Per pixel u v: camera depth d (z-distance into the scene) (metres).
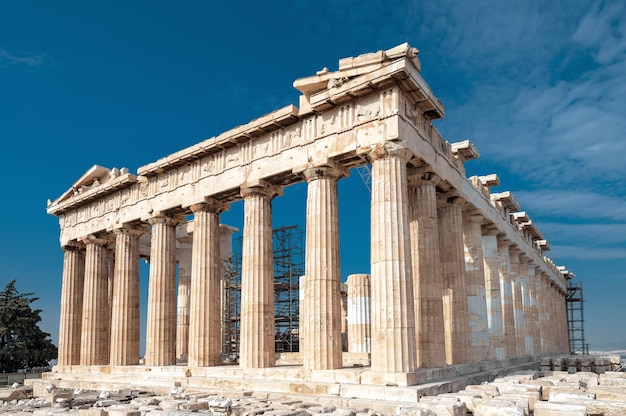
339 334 25.28
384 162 24.25
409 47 24.06
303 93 27.47
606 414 16.77
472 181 36.00
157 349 33.31
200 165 32.97
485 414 16.00
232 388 26.23
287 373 25.33
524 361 40.50
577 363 38.59
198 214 32.47
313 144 26.92
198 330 30.91
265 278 28.95
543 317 56.25
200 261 31.77
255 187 29.55
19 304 57.03
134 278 37.88
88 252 41.72
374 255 23.75
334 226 26.28
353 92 25.11
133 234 38.31
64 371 40.84
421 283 26.62
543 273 57.78
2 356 53.62
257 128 29.00
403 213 23.73
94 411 17.73
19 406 23.48
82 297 44.38
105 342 41.09
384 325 22.69
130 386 30.22
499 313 37.59
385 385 21.55
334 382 23.05
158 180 35.66
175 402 19.03
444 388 22.00
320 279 25.30
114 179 38.31
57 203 44.97
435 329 26.09
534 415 16.41
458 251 30.81
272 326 28.77
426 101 25.83
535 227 49.81
